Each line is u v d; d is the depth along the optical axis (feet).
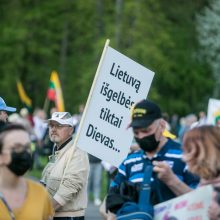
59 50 240.73
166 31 230.48
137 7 223.51
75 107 233.55
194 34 247.50
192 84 243.81
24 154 28.94
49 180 41.65
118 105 38.19
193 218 28.32
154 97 222.69
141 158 31.45
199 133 28.58
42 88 238.07
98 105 37.81
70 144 41.96
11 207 29.01
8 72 232.12
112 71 37.88
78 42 237.04
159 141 30.81
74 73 238.89
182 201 28.71
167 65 224.53
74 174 40.93
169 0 247.09
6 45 232.94
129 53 217.97
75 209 41.27
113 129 38.17
